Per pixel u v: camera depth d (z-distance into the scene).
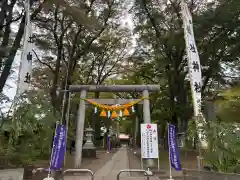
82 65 31.47
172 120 25.31
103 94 38.69
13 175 7.83
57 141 8.53
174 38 20.19
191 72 12.02
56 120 11.49
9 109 10.48
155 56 24.73
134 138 48.81
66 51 24.02
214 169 8.80
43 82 26.98
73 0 16.47
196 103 11.41
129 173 12.73
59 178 9.55
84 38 22.67
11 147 9.16
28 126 10.05
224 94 15.57
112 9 22.59
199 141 9.30
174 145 9.70
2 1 14.92
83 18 15.60
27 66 12.81
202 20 17.80
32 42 13.45
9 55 14.79
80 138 14.90
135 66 29.97
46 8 15.45
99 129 41.59
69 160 18.66
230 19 17.69
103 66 32.34
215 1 19.20
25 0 14.05
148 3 22.09
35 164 12.72
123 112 15.14
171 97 25.17
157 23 22.72
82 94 15.78
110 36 28.52
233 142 8.57
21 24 15.39
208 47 20.12
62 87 21.72
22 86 12.31
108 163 18.34
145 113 14.86
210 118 11.11
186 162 16.59
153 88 15.67
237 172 8.19
